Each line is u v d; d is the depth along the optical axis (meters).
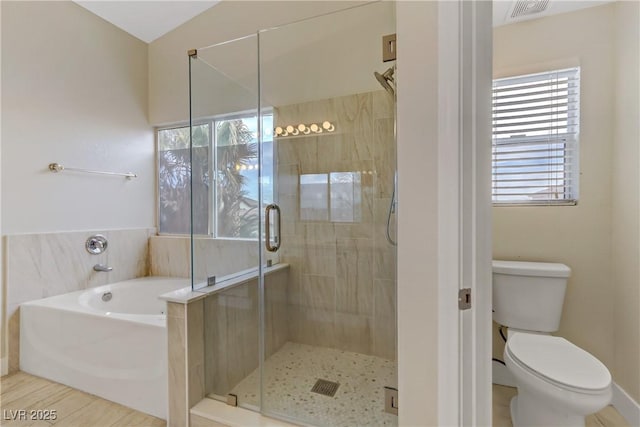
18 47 2.01
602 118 1.73
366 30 2.04
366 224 2.05
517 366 1.41
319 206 2.23
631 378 1.56
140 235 2.77
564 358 1.40
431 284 0.85
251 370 1.94
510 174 1.95
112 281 2.54
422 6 0.84
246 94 2.40
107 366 1.72
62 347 1.87
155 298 2.57
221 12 2.54
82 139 2.37
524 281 1.75
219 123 2.35
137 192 2.77
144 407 1.62
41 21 2.12
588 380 1.24
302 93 2.27
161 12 2.54
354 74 2.11
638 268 1.52
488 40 0.88
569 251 1.81
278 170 2.33
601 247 1.75
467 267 0.85
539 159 1.90
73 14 2.31
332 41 2.17
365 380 1.83
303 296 2.25
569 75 1.82
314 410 1.55
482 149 0.87
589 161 1.77
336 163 2.19
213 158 2.31
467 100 0.84
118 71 2.62
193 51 2.27
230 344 1.80
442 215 0.83
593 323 1.76
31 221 2.08
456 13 0.82
